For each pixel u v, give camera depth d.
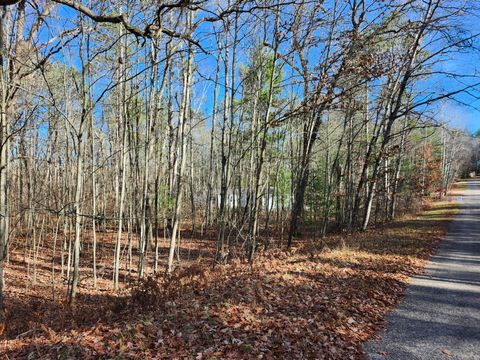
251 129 13.37
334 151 23.72
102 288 10.31
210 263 10.58
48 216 15.59
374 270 9.11
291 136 15.95
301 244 15.66
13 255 14.13
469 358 4.51
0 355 4.50
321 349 4.62
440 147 42.62
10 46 6.60
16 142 11.89
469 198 39.72
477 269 9.84
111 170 17.48
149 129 11.13
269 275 7.66
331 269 8.72
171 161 18.22
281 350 4.45
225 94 11.98
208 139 30.67
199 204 29.97
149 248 16.19
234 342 4.51
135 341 4.38
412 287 7.92
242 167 17.56
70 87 11.08
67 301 7.51
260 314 5.49
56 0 3.92
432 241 14.59
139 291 6.06
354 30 10.22
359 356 4.57
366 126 21.27
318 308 6.03
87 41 7.61
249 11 4.73
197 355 4.15
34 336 5.04
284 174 20.11
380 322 5.78
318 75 10.03
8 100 6.27
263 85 12.51
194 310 5.38
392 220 24.31
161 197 18.48
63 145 14.13
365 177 18.16
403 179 21.84
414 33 14.67
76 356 4.09
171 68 11.97
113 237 19.48
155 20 4.42
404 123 23.16
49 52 6.30
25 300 8.76
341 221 21.91
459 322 5.80
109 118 14.08
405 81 15.87
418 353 4.66
